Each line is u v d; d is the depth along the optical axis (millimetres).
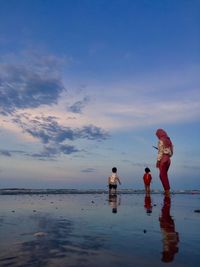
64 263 4219
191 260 4438
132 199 19094
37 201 16609
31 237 5980
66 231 6723
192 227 7473
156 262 4316
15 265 4105
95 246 5258
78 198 20078
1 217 9031
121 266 4109
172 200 18281
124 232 6672
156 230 6980
